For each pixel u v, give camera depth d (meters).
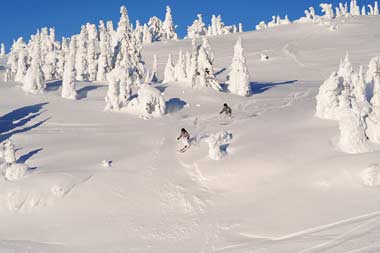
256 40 121.06
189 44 123.19
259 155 24.02
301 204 19.69
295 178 21.53
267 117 32.44
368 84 31.89
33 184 23.31
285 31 130.12
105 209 21.95
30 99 42.28
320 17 142.38
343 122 24.09
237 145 26.20
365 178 20.27
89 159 26.95
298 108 34.47
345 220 17.94
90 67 64.56
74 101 42.28
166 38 142.75
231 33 143.50
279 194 20.78
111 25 133.62
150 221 20.64
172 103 40.00
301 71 74.00
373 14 156.75
